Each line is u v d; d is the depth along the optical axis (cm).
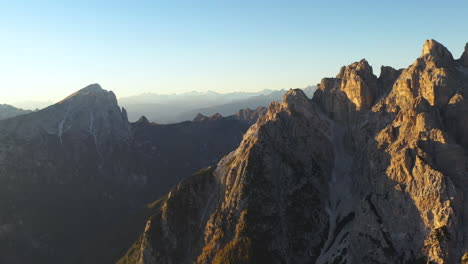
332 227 17850
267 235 16812
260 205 17588
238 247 16188
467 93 17262
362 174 18375
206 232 17825
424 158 14788
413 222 14175
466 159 14550
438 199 13662
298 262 16688
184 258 17875
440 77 17662
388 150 16600
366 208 15875
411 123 16450
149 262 18088
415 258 13475
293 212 17988
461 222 13312
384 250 14425
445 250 12738
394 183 15350
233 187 18488
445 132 15250
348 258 15688
